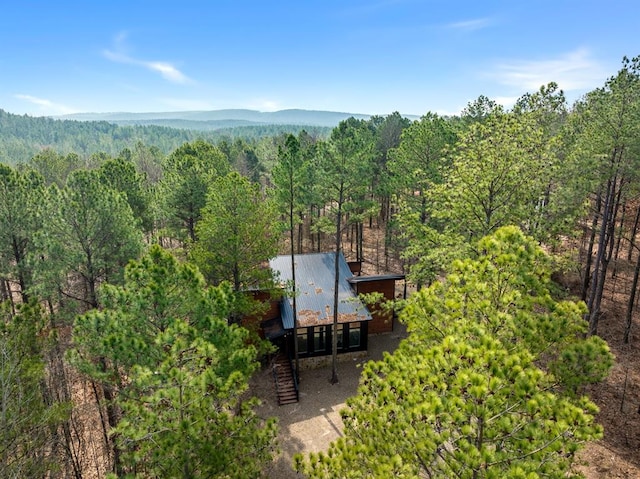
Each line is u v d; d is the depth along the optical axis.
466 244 15.95
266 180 75.12
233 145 85.62
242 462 9.97
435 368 6.96
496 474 5.72
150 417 8.78
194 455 9.16
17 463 10.32
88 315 10.79
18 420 10.49
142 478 9.75
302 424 19.77
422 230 20.19
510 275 7.74
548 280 7.90
